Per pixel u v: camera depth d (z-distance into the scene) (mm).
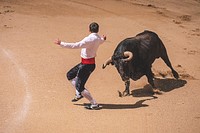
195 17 40781
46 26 27922
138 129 13914
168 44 27828
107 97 16938
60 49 23234
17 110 14828
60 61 21156
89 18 31922
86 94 15117
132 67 16984
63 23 29328
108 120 14461
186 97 17719
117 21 32125
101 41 14844
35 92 16719
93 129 13641
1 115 14336
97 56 22906
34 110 14930
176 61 23969
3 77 18109
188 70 22359
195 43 29312
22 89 16922
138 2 42812
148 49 17672
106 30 28797
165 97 17500
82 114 14859
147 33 18594
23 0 35594
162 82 19812
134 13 36344
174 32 31875
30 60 20766
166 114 15508
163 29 32156
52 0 37031
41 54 21922
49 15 31234
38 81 18000
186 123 14797
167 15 38531
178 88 18969
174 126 14445
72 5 35938
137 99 16969
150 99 17078
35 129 13391
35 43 23859
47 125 13727
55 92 16922
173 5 45219
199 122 14984
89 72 14859
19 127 13477
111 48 24578
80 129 13578
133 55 16906
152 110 15781
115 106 15953
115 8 37281
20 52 21875
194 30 33844
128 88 17125
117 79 19516
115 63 16594
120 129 13789
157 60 23453
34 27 27266
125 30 29422
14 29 26250
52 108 15250
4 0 34469
